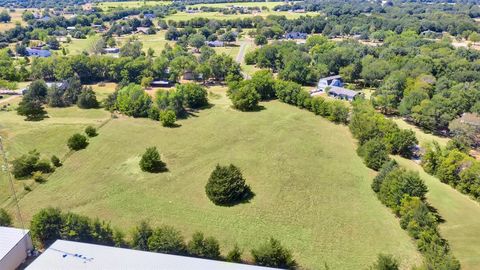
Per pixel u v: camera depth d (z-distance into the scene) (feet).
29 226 181.37
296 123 341.62
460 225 199.41
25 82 457.68
